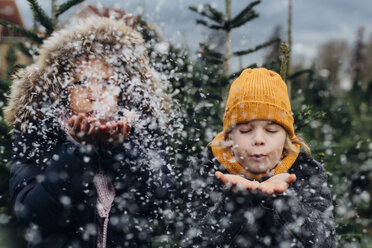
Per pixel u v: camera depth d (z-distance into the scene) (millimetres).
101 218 1373
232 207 1299
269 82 1374
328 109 3709
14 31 2184
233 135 1379
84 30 1385
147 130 1485
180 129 1808
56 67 1376
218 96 2361
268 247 1307
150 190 1419
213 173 1454
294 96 3100
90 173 1285
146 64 1507
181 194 1871
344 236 2248
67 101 1383
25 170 1364
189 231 1364
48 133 1394
